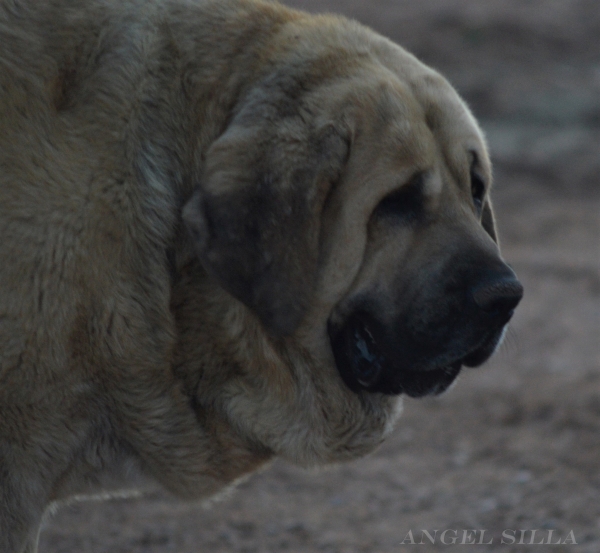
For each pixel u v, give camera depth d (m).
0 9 6.38
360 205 6.48
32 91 6.27
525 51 45.06
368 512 11.97
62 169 6.20
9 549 6.22
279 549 10.76
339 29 7.00
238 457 6.99
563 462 12.98
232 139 6.34
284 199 6.27
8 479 6.17
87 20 6.57
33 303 6.04
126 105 6.47
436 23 46.44
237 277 6.23
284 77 6.55
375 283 6.65
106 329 6.23
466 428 14.81
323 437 7.06
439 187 6.61
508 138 37.62
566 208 31.62
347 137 6.39
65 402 6.22
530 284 23.97
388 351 6.68
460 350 6.53
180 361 6.64
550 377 16.84
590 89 41.88
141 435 6.54
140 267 6.38
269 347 6.71
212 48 6.82
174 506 12.02
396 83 6.68
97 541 10.74
